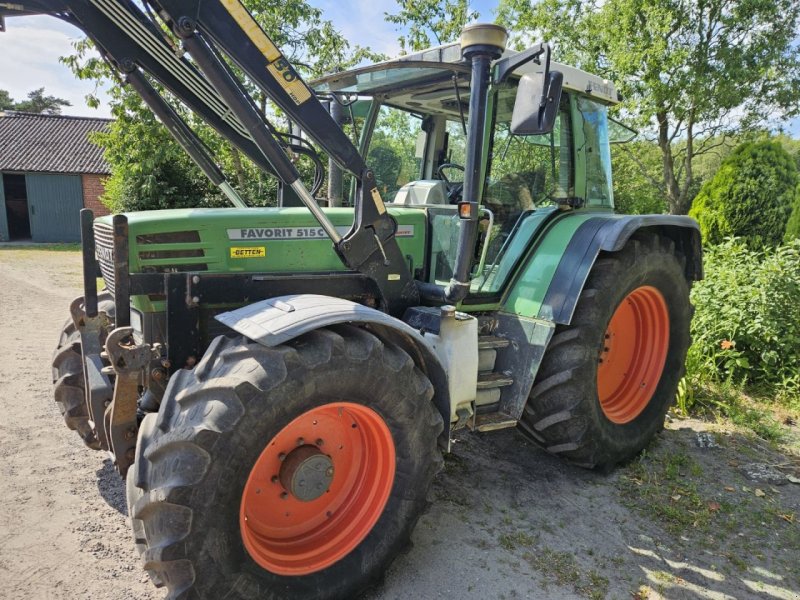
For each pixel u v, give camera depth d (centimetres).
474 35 265
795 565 285
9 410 425
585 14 1482
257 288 275
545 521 312
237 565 213
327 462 240
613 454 361
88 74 1016
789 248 582
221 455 202
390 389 240
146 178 1241
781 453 407
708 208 808
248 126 245
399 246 329
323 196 460
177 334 261
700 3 1284
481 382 321
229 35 232
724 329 530
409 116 392
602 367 395
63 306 829
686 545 297
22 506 303
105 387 271
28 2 251
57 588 245
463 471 364
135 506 207
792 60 1356
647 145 1683
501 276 350
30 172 2095
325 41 1162
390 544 252
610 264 341
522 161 352
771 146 784
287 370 214
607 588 262
